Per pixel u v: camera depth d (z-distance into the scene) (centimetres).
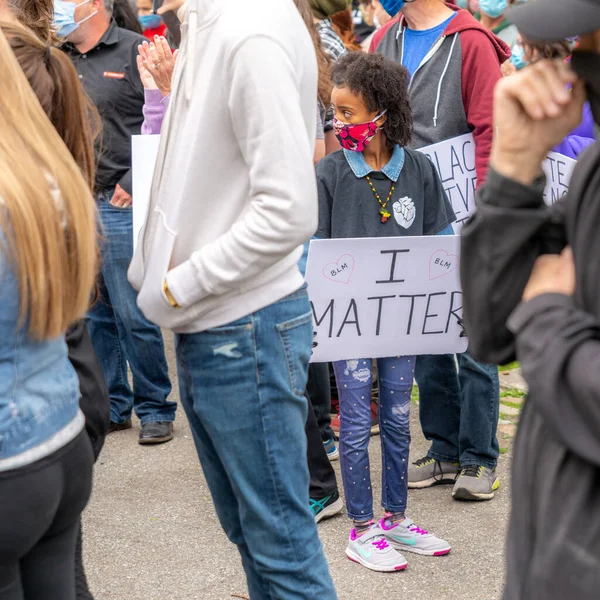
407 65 384
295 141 197
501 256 121
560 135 118
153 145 268
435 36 377
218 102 201
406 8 382
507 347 126
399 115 311
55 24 396
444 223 329
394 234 321
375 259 308
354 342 316
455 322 321
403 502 334
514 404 483
